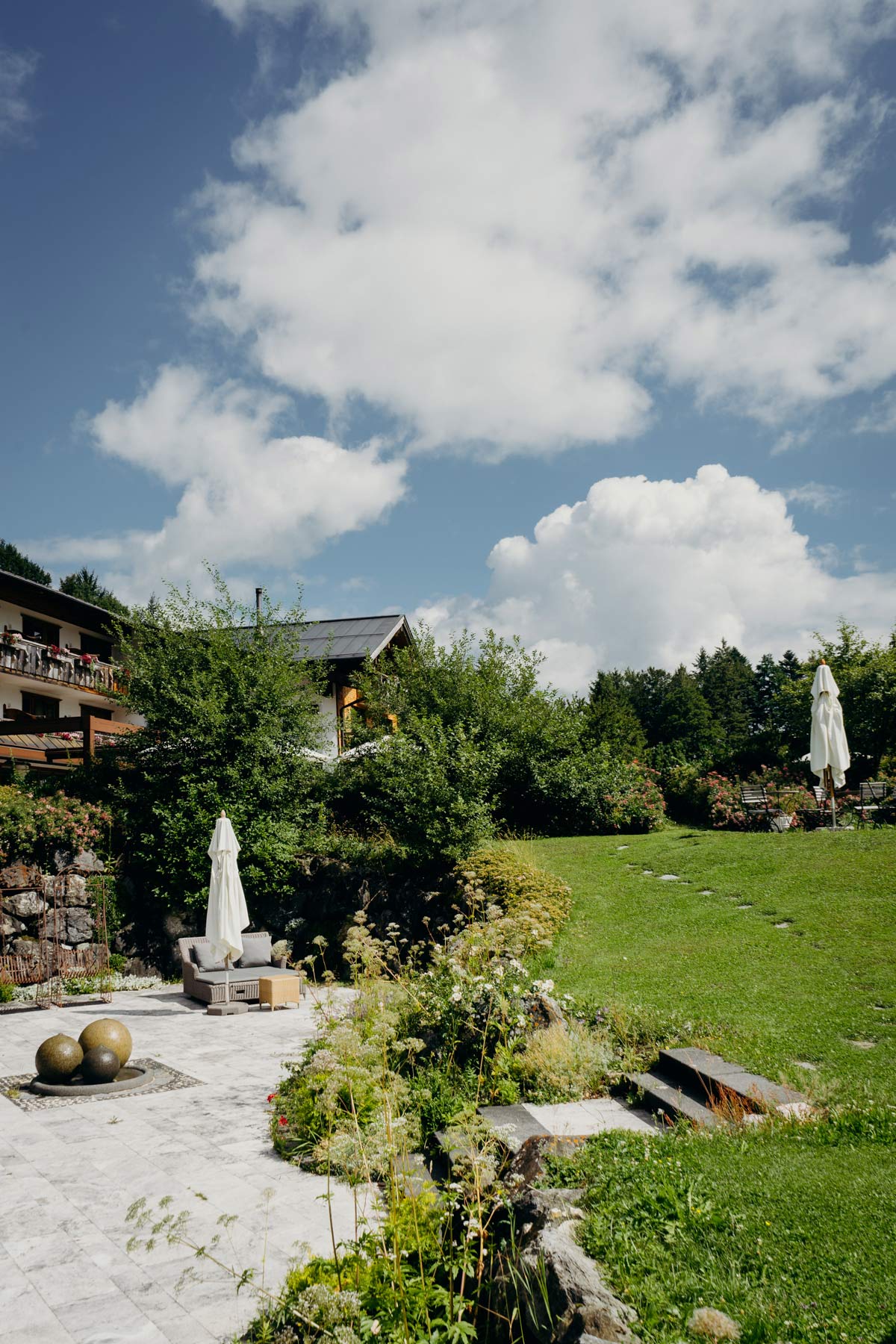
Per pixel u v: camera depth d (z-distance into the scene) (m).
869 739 26.19
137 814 19.69
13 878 17.17
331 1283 4.08
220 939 14.77
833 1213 4.37
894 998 9.16
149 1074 10.36
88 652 30.69
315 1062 7.84
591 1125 7.24
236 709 20.02
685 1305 3.61
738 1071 7.57
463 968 10.17
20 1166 7.47
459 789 18.03
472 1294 4.37
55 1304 5.11
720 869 15.45
